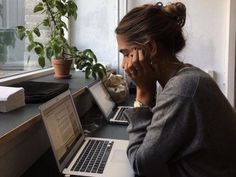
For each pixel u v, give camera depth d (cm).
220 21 270
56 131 110
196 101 84
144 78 101
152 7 95
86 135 145
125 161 110
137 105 107
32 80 185
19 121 99
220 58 274
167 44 95
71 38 287
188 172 88
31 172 118
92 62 202
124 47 97
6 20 178
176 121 85
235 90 275
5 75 174
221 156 87
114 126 162
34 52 202
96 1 279
